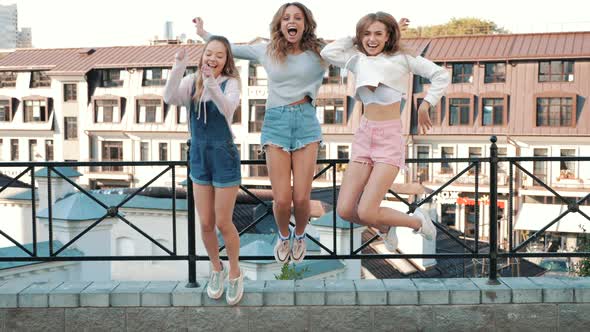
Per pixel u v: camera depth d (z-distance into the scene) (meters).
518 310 4.56
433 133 45.22
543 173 42.97
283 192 4.38
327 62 4.43
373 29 4.32
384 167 4.32
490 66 45.41
